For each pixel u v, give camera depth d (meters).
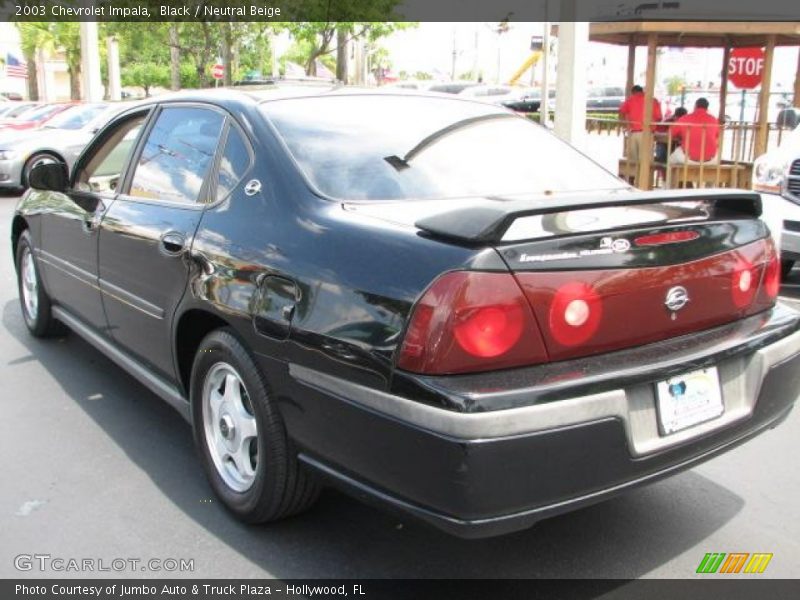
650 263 2.74
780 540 3.27
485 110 4.12
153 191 4.04
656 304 2.77
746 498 3.62
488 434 2.36
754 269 3.10
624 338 2.71
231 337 3.22
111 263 4.22
